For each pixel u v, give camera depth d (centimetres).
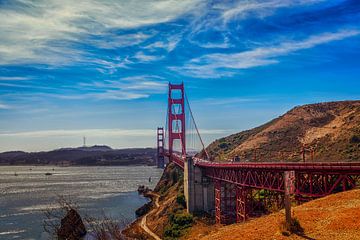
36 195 17888
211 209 10156
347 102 18188
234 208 9225
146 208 12294
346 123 15138
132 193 18562
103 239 3503
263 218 3594
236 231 3186
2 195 18100
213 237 3203
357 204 3180
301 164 5000
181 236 8350
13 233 9444
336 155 11669
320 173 4650
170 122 17912
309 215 3119
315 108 18900
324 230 2662
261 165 5953
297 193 4988
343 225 2675
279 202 6838
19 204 14625
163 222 9831
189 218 9331
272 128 18850
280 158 14150
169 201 11781
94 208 13400
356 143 12181
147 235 8931
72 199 16050
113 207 13738
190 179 10300
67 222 3544
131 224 10250
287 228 2786
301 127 17475
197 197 10231
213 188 10325
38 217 11375
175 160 16025
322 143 14150
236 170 7412
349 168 4228
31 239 8712
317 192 4806
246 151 16875
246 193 6944
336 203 3406
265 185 6078
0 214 12231
